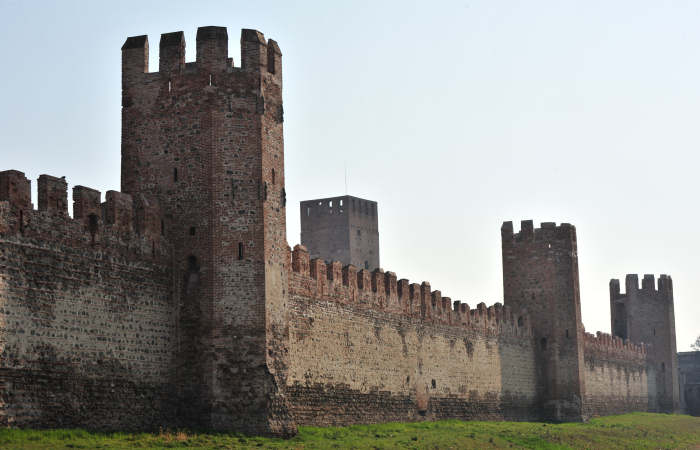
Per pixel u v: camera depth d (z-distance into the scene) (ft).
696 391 577.43
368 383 241.35
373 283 251.60
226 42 196.24
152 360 183.21
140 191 194.90
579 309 346.95
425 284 277.23
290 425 189.78
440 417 276.41
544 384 340.80
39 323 159.74
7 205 155.53
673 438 303.27
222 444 170.91
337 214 546.67
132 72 198.80
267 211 193.36
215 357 185.98
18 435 151.33
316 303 221.66
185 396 186.70
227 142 192.54
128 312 179.01
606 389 413.39
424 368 270.87
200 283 189.16
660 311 491.72
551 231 344.90
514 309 345.10
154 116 196.34
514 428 264.31
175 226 191.93
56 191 166.20
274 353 190.19
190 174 192.44
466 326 298.15
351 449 181.68
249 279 189.06
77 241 169.48
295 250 215.51
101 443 157.99
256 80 195.83
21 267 157.17
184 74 195.52
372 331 246.06
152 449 159.63
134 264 181.68
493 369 311.47
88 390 168.55
